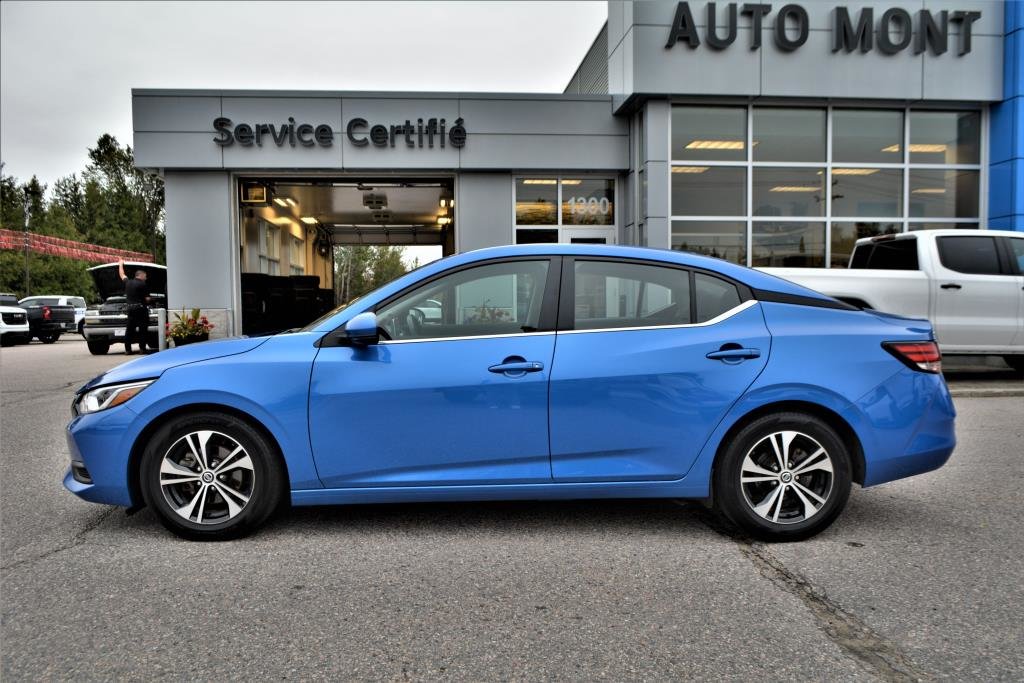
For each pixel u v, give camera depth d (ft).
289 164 40.06
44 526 12.23
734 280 11.81
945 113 41.45
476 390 11.04
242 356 11.24
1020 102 39.01
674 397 11.14
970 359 39.29
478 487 11.20
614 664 7.64
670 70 38.01
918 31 39.14
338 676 7.42
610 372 11.10
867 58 38.96
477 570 10.32
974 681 7.25
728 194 40.14
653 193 39.01
